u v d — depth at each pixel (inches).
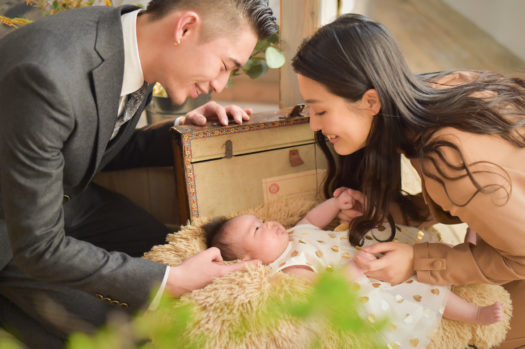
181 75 41.9
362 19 41.5
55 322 47.8
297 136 58.0
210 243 51.9
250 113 58.9
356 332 12.2
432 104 41.1
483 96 40.9
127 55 41.3
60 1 68.8
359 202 54.1
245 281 41.9
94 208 60.7
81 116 38.3
